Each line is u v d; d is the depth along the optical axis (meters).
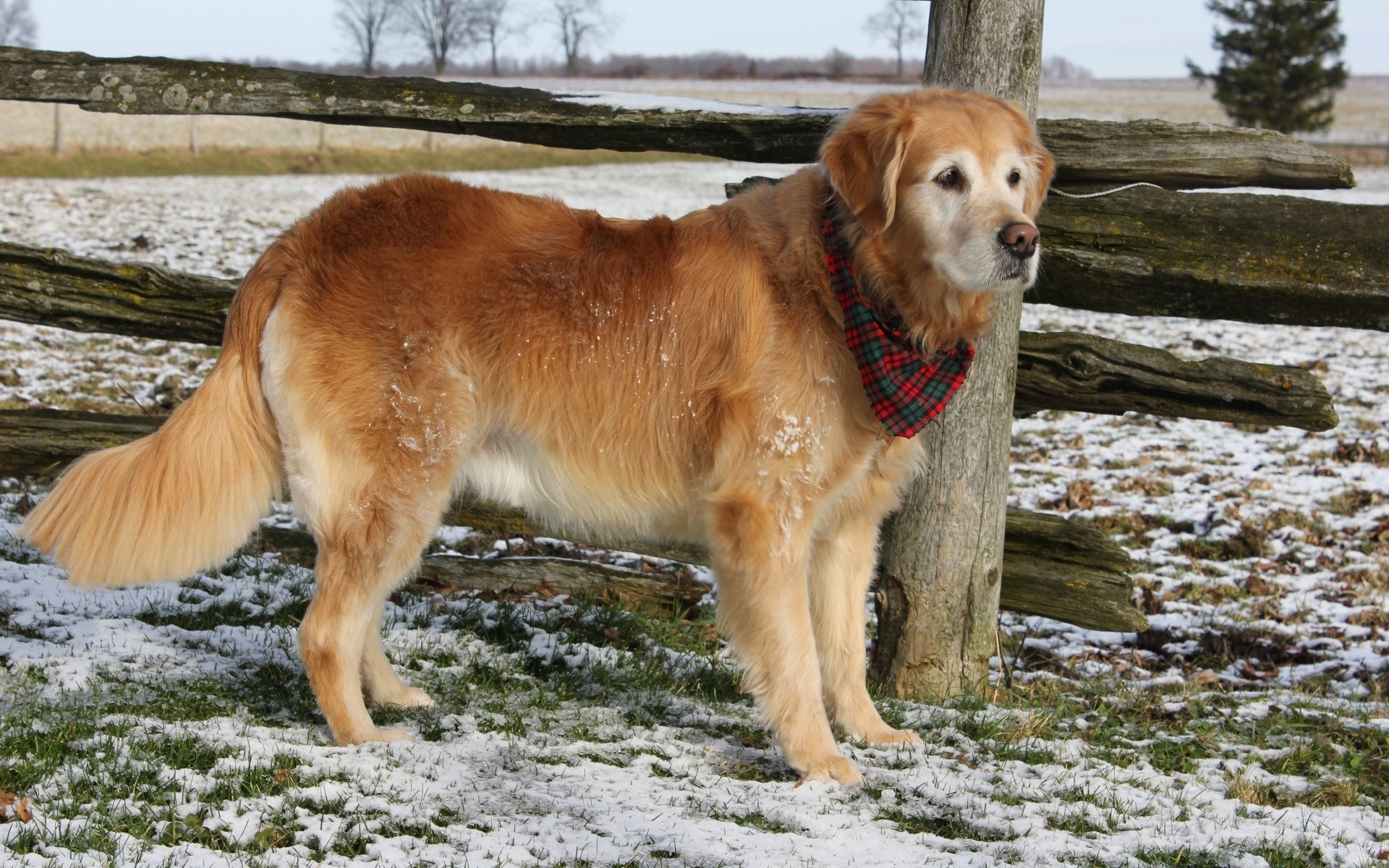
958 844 2.86
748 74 118.81
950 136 3.34
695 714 3.92
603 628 4.78
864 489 3.67
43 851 2.52
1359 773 3.73
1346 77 42.53
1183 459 9.05
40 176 25.02
